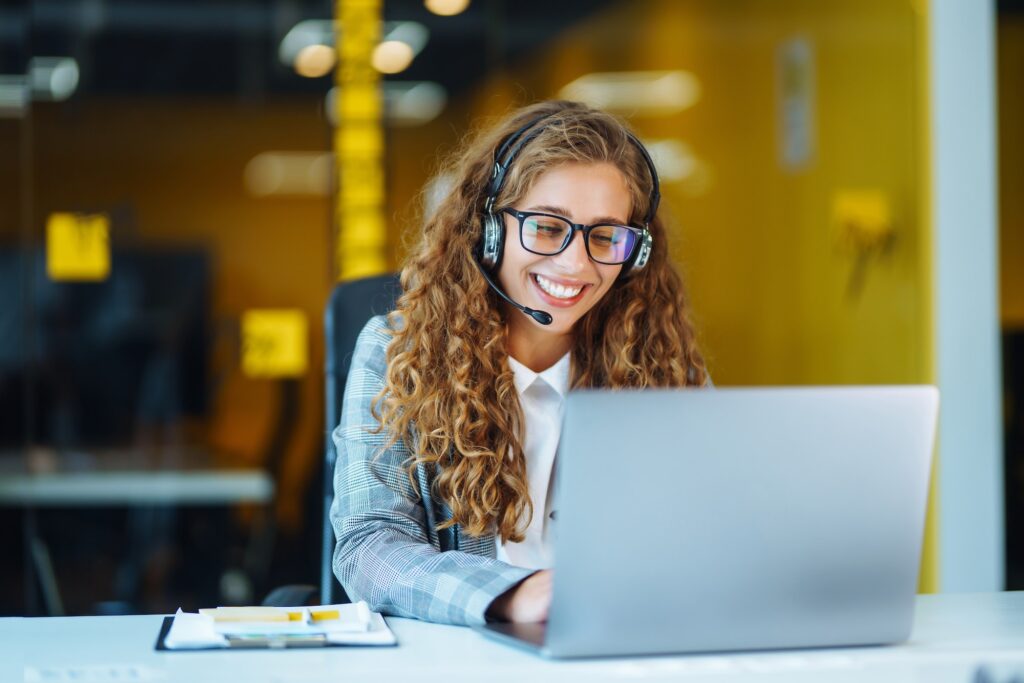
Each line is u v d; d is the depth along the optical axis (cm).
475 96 479
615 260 159
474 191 169
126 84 480
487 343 163
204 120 493
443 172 184
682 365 180
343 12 479
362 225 482
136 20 475
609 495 112
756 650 119
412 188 481
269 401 495
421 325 165
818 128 458
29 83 462
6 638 124
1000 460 360
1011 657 118
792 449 116
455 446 160
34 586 425
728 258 491
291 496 474
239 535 456
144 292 482
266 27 485
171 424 482
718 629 117
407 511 156
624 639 115
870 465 118
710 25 494
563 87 485
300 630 123
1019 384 363
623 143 162
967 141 364
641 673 110
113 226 482
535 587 131
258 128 498
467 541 159
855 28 430
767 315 483
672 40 496
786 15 472
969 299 364
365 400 165
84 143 476
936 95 367
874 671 113
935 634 129
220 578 449
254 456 479
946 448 361
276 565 459
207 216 494
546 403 168
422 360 162
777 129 479
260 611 132
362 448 159
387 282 189
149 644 122
